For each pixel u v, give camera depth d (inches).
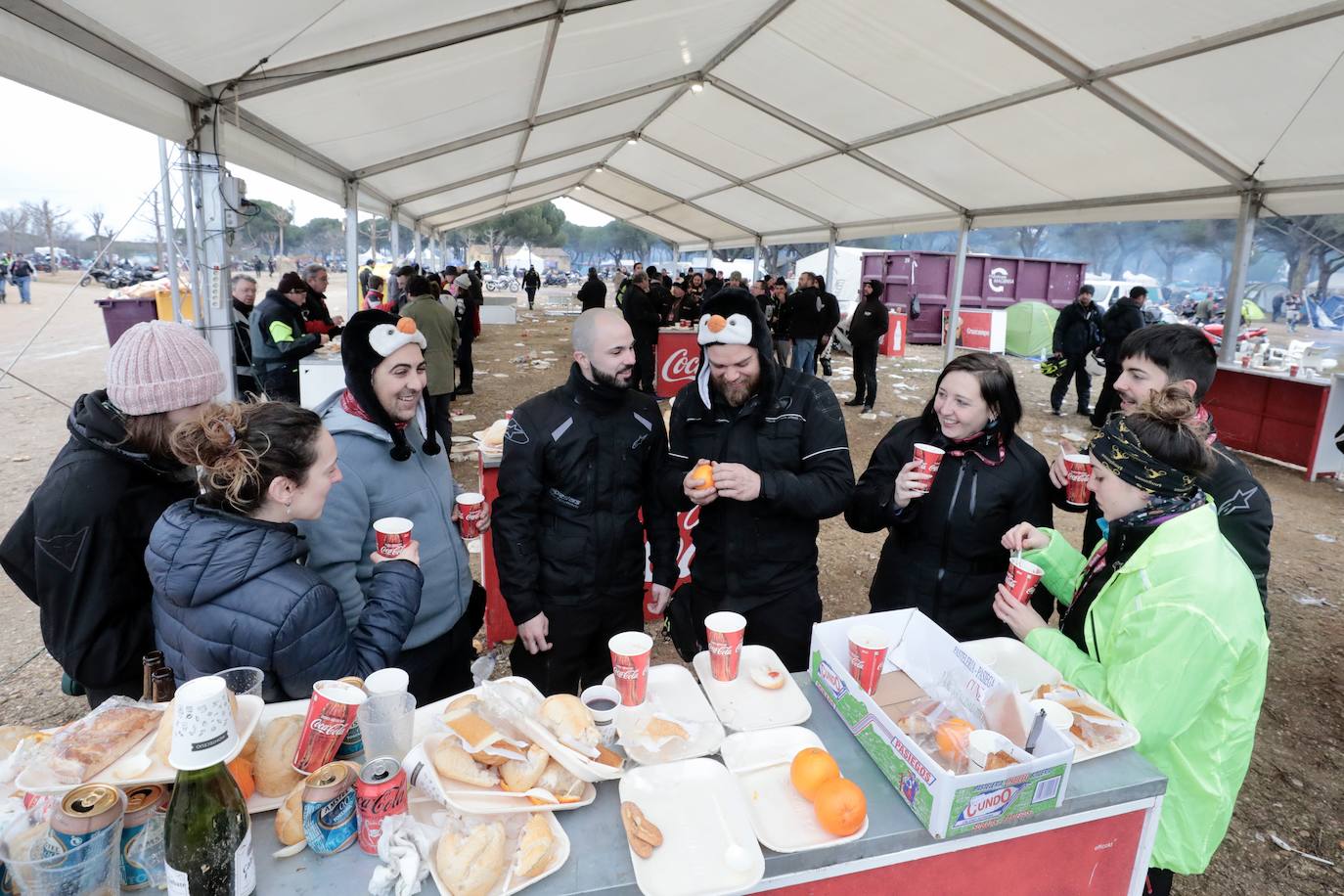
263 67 171.0
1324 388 267.7
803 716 54.6
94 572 58.7
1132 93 234.1
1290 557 195.6
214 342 180.7
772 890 42.9
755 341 82.7
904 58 261.7
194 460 51.2
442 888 37.7
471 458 259.4
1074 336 367.9
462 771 43.7
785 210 637.9
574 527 86.7
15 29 103.6
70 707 112.8
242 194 180.1
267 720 47.5
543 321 898.7
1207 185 285.1
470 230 2655.0
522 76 280.2
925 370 550.0
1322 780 107.6
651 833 42.0
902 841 43.7
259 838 42.2
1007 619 65.1
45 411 302.5
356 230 360.2
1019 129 288.4
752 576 88.4
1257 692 53.0
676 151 549.6
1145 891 62.1
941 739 47.3
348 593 69.7
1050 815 46.1
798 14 258.2
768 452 86.4
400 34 188.2
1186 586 51.4
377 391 72.7
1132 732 51.1
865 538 207.0
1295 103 205.0
